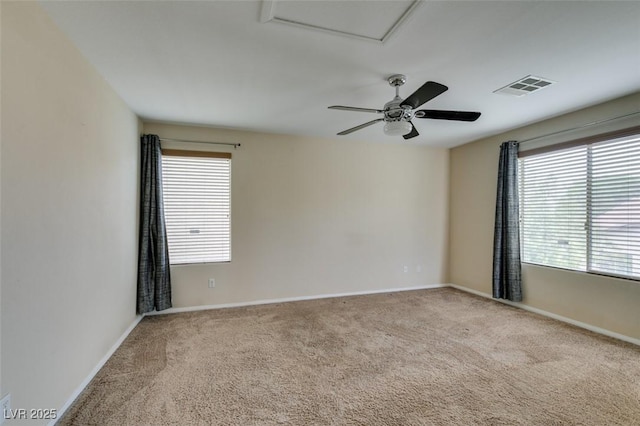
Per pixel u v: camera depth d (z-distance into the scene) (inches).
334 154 175.9
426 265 196.9
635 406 75.4
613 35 73.0
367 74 93.4
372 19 67.0
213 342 112.0
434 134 165.9
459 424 69.1
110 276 101.1
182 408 74.3
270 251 162.7
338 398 78.7
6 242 53.9
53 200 67.9
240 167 157.0
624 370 92.4
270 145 162.6
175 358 99.7
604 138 118.6
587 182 126.3
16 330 56.3
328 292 174.9
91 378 86.3
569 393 80.8
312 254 171.3
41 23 63.3
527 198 151.6
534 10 63.8
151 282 137.3
